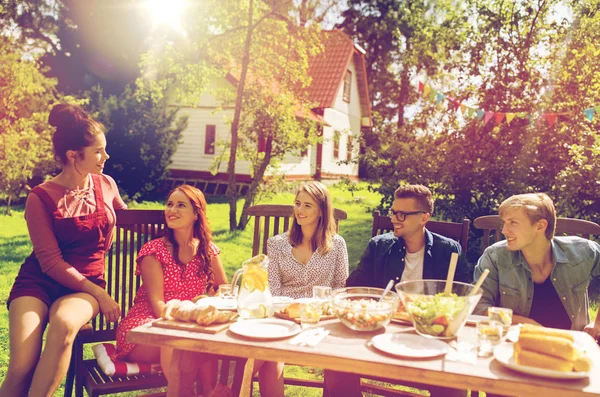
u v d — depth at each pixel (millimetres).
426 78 8328
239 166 17703
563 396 1710
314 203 3365
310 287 3449
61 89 19891
